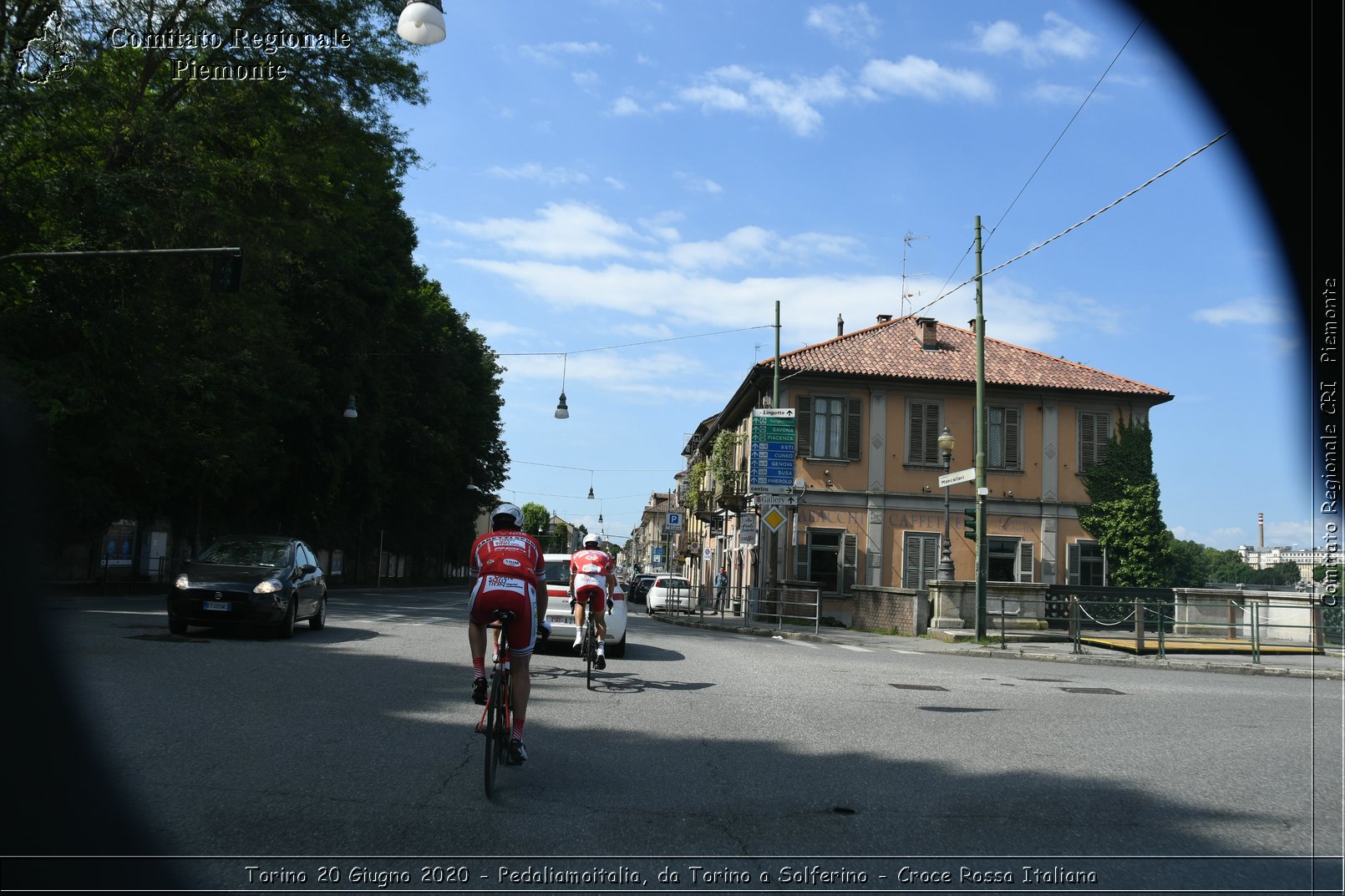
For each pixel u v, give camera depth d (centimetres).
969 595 2536
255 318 2630
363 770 638
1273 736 930
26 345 2189
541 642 1556
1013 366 3722
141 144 2125
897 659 1797
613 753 739
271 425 3316
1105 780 701
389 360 4450
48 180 2002
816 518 3506
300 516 4016
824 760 745
